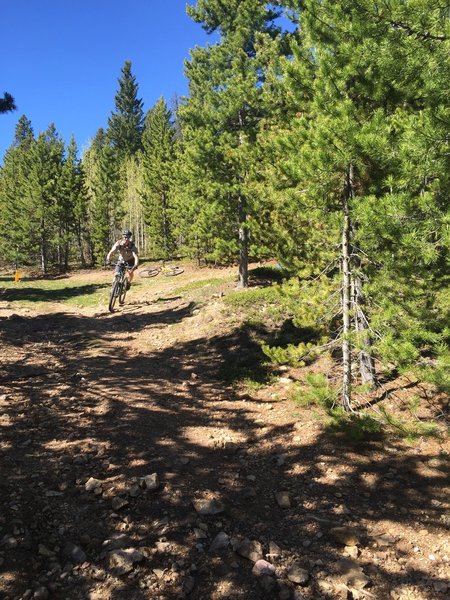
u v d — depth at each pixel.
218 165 16.59
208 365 8.69
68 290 23.42
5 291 22.72
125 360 8.97
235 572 3.41
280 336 9.82
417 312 5.89
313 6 5.61
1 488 4.26
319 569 3.46
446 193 5.15
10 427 5.59
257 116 16.98
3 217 47.72
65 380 7.49
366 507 4.27
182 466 4.95
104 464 4.88
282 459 5.16
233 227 17.30
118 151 78.38
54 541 3.64
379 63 4.90
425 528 3.96
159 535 3.79
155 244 40.84
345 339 5.68
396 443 5.52
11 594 3.06
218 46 19.14
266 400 7.03
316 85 5.58
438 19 4.38
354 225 5.94
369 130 4.91
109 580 3.26
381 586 3.30
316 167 5.31
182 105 18.48
